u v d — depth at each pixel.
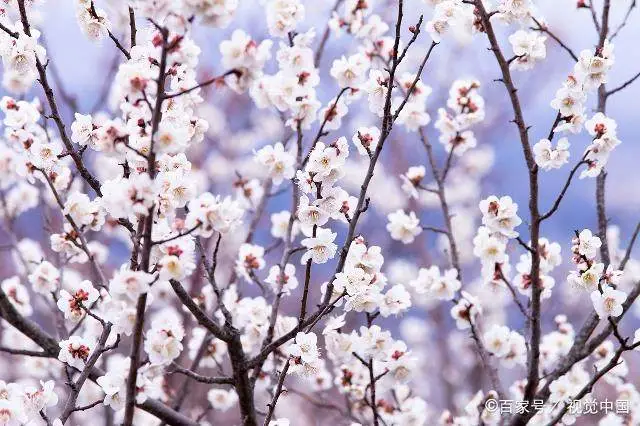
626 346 2.70
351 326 5.20
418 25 2.57
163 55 1.96
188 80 2.69
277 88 3.27
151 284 2.26
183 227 2.50
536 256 2.88
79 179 4.42
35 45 2.61
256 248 3.84
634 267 5.06
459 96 4.06
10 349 2.61
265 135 7.67
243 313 3.58
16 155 4.34
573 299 6.60
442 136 4.08
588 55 2.95
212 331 2.63
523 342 3.74
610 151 2.90
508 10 3.11
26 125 2.94
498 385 3.43
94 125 2.58
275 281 3.39
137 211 2.01
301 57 3.20
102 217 3.17
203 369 5.32
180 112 2.58
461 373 7.35
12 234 4.44
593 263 2.97
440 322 7.24
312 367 2.75
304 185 2.66
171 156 2.66
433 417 6.46
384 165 7.83
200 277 4.68
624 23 3.57
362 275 2.63
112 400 2.67
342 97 3.38
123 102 2.59
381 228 7.89
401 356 3.25
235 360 2.70
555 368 3.40
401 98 3.97
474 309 3.62
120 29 3.00
